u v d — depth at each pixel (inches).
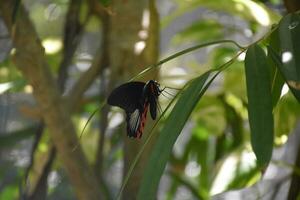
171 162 127.5
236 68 113.6
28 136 113.4
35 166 111.0
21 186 106.0
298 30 81.4
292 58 80.5
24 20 96.1
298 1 94.4
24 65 97.0
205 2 110.5
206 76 81.9
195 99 81.2
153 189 81.0
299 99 79.6
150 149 100.1
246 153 106.3
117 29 101.3
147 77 100.5
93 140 122.7
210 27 127.3
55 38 121.8
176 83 130.8
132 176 100.7
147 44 100.8
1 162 126.0
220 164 106.3
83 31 105.9
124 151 101.9
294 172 105.0
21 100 120.2
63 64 104.8
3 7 96.3
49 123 99.3
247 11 105.0
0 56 118.6
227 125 115.6
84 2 107.2
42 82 97.7
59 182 120.4
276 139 106.8
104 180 115.1
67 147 100.0
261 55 81.0
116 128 117.9
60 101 98.9
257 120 79.8
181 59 158.7
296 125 119.1
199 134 128.7
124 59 101.0
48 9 131.6
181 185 134.4
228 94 118.8
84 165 100.7
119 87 82.3
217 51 128.9
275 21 100.7
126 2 100.8
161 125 107.3
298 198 104.9
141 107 82.4
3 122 119.6
